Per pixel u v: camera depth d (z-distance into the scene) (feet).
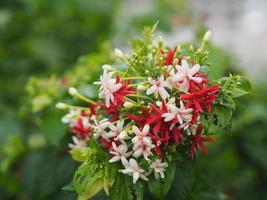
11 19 3.56
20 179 2.53
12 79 3.53
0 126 2.82
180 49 1.62
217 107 1.51
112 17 3.62
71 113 1.79
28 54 3.56
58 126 2.04
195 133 1.53
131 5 4.96
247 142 2.75
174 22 3.59
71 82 2.13
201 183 1.96
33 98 2.22
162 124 1.49
